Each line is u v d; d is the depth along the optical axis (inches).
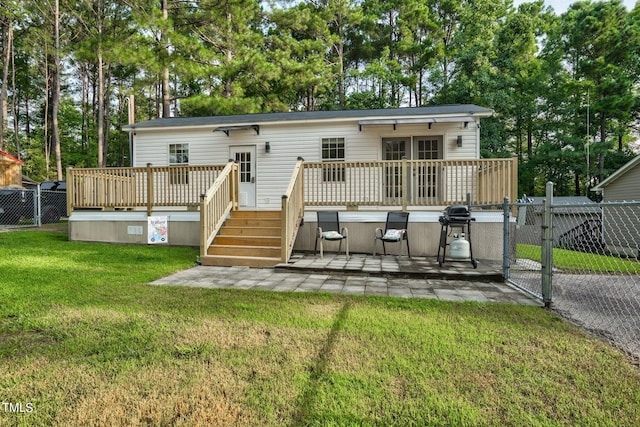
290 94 854.5
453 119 320.2
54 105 776.9
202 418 69.2
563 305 146.6
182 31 576.4
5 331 111.0
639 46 761.6
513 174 243.1
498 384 81.7
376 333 111.1
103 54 479.2
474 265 215.2
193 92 995.3
